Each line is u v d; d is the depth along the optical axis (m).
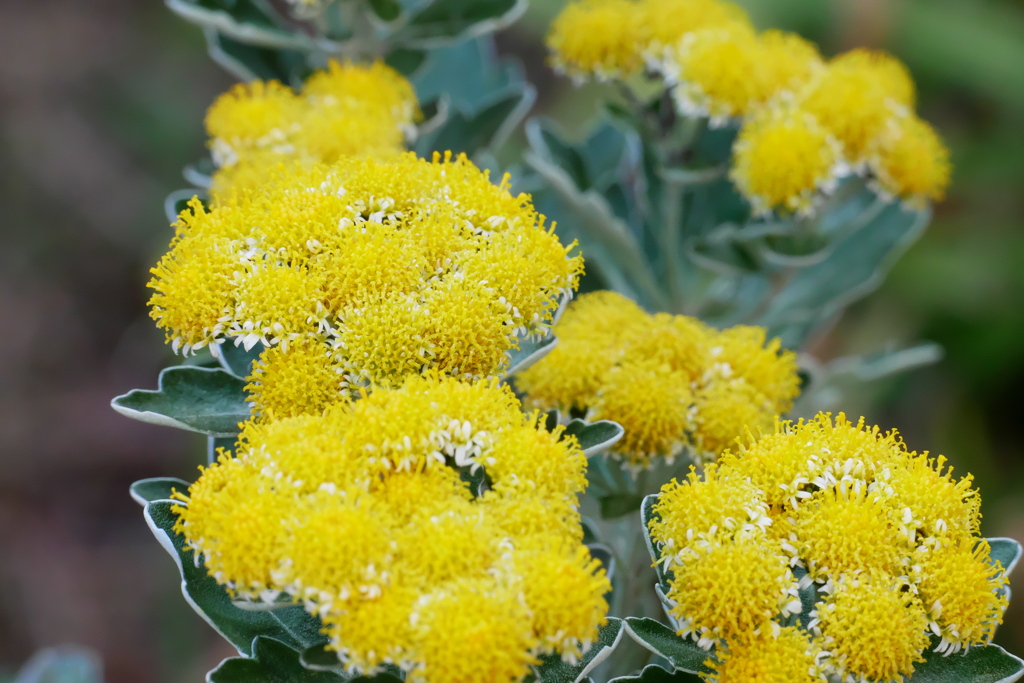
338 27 0.35
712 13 0.33
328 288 0.29
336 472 0.28
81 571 0.55
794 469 0.29
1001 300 0.52
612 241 0.34
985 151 0.55
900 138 0.33
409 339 0.29
